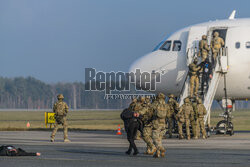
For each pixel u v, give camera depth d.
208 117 109.19
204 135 99.25
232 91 115.56
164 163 55.03
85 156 62.41
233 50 111.44
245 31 111.75
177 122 97.19
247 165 53.19
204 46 107.44
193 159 58.97
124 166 52.44
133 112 64.19
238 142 88.00
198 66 106.38
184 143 85.69
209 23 116.12
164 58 114.81
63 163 54.75
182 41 114.56
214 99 121.75
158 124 60.12
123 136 113.31
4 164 53.56
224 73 110.69
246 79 112.06
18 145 80.56
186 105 95.75
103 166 52.41
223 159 59.00
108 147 77.19
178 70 113.31
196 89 105.94
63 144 83.50
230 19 116.62
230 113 114.44
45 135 115.25
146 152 64.88
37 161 56.53
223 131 114.88
